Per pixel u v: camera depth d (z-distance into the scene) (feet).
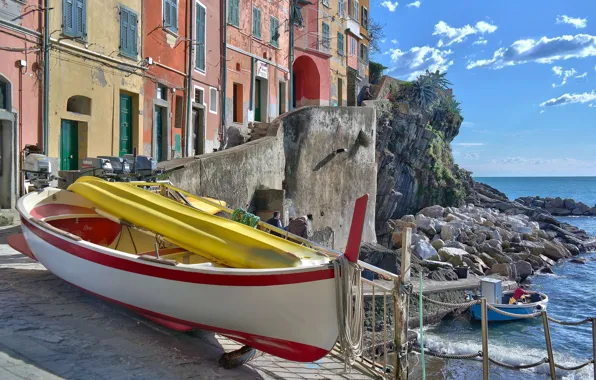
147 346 18.49
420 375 45.78
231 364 18.39
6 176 41.24
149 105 59.06
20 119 41.78
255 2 83.97
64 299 21.68
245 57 81.30
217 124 74.28
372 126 78.33
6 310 19.43
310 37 107.96
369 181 78.18
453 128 171.22
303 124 64.59
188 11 66.18
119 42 53.57
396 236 110.93
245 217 23.52
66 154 48.01
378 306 47.83
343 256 17.25
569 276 102.99
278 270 16.55
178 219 21.17
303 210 64.64
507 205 206.49
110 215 22.71
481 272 91.40
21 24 41.63
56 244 21.31
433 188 148.87
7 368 14.67
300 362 19.94
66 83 46.60
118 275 19.27
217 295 17.34
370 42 154.51
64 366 15.53
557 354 54.34
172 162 47.14
